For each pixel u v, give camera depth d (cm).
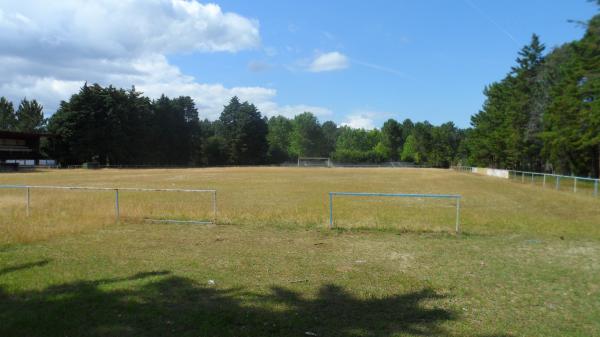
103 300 705
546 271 943
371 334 588
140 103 10575
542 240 1304
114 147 9525
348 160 14600
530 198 2762
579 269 962
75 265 945
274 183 4106
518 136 6506
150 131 10625
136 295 734
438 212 1948
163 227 1467
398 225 1502
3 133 7875
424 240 1286
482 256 1084
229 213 1734
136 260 999
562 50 5519
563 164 5959
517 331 611
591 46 3409
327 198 2573
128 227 1464
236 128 12481
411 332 598
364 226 1473
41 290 755
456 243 1245
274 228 1455
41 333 574
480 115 9388
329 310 680
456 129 15725
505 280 870
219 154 12388
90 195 2525
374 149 16162
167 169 8412
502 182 4669
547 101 5706
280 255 1070
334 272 915
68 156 9244
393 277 880
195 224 1525
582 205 2358
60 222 1472
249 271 912
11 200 2144
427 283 840
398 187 3784
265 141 13025
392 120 15750
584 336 598
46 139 9231
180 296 736
